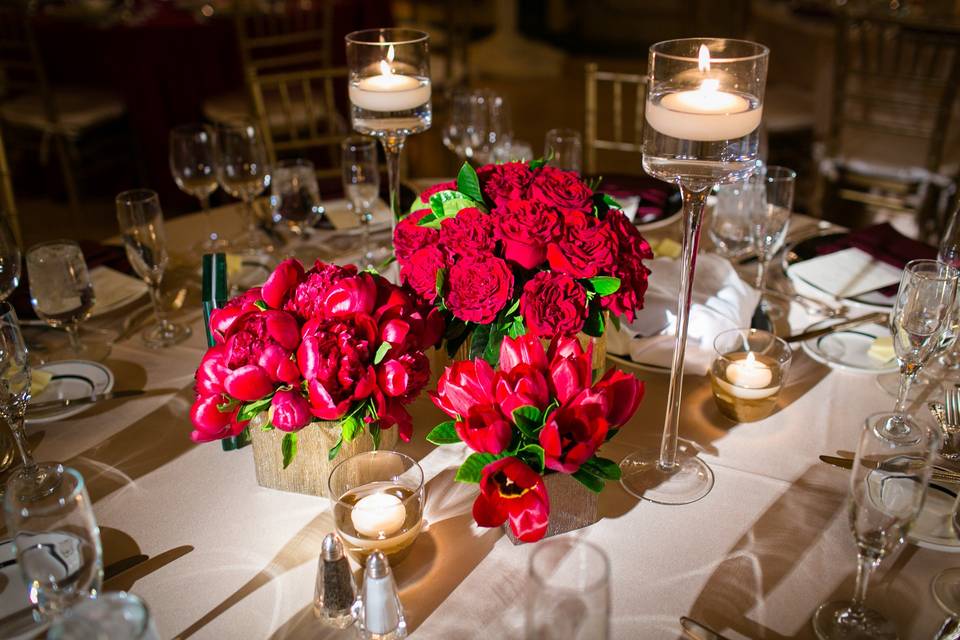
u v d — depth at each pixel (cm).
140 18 327
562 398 91
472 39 605
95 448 118
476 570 97
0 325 102
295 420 92
